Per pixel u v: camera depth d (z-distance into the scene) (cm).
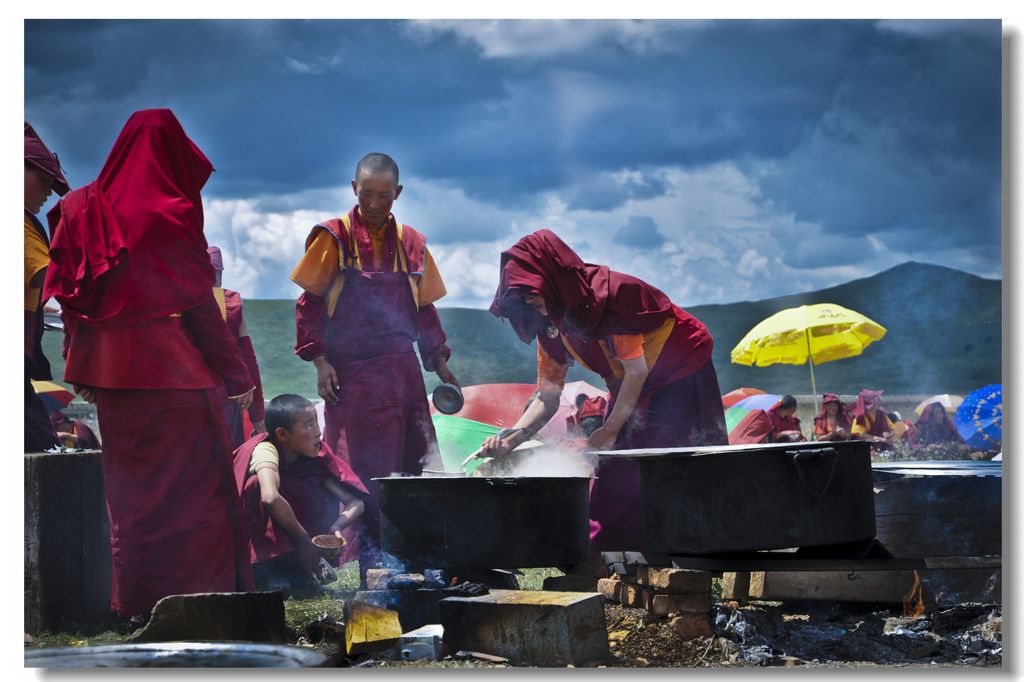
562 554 397
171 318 423
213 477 424
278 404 500
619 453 406
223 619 375
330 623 385
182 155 432
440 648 366
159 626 372
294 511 503
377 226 535
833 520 389
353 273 528
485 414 864
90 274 414
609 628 389
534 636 356
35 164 485
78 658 366
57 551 413
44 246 488
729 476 386
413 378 539
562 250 502
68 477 420
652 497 402
